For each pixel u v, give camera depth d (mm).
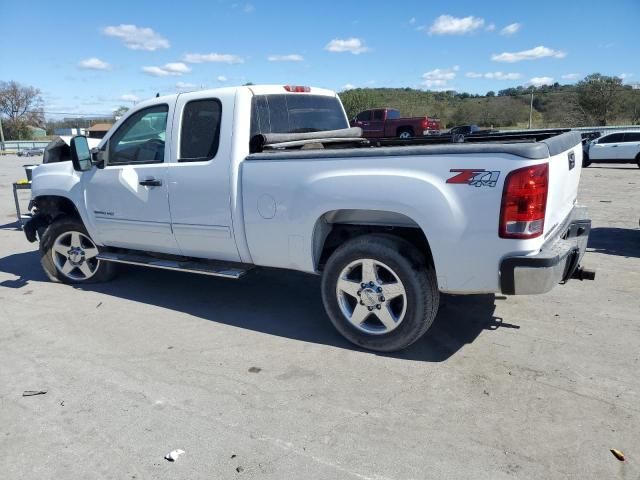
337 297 4113
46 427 3195
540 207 3336
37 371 3918
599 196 12922
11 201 13906
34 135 86688
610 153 21047
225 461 2834
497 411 3219
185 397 3490
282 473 2729
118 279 6172
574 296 5207
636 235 8195
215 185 4441
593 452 2812
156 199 4871
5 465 2861
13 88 83750
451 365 3822
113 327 4734
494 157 3324
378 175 3672
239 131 4359
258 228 4305
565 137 3914
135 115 5086
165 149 4812
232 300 5375
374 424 3125
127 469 2795
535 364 3803
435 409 3260
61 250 6004
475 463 2754
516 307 4922
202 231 4645
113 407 3395
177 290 5727
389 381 3621
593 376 3609
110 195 5250
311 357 4027
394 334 3916
